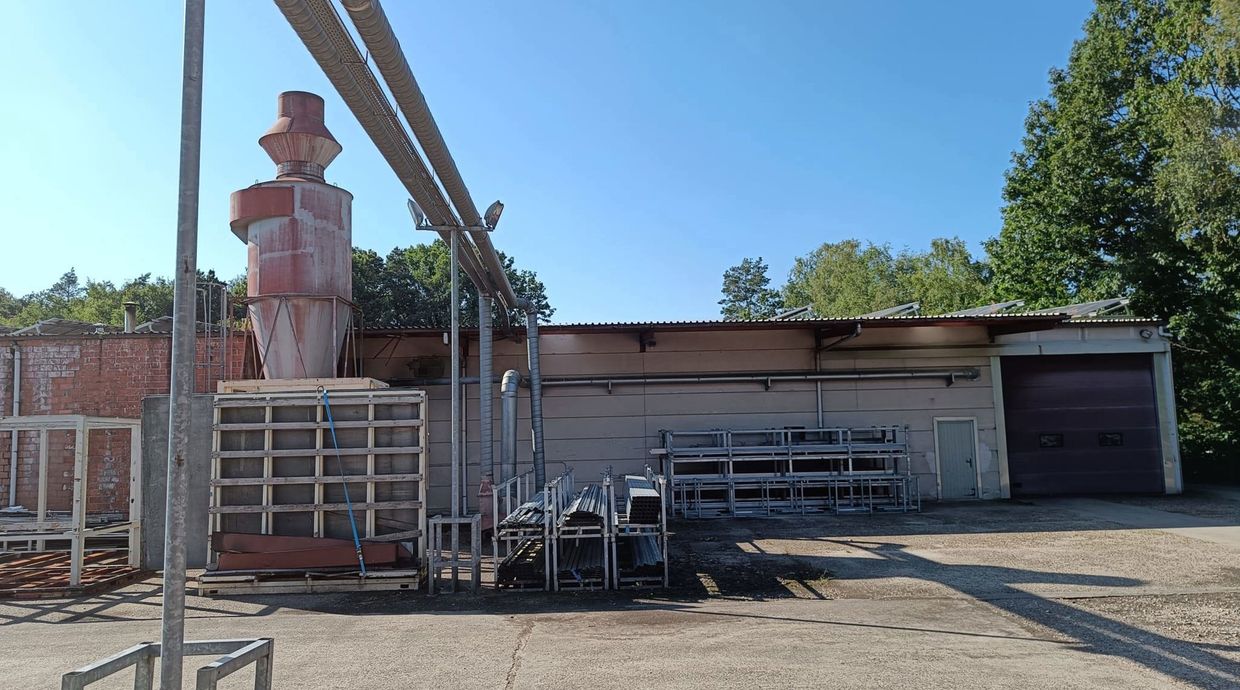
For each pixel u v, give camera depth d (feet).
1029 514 48.57
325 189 39.73
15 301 222.89
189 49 9.71
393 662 19.71
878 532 42.52
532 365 50.31
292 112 40.34
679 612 25.00
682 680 17.97
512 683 17.92
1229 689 17.11
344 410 31.04
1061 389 59.41
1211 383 68.54
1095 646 20.49
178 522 9.26
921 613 24.32
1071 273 80.38
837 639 21.38
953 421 57.88
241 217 38.91
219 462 30.35
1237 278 65.36
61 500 43.83
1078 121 77.30
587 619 24.22
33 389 44.60
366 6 15.62
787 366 57.11
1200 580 28.73
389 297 120.67
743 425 56.24
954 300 153.89
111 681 18.39
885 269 216.13
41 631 23.76
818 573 31.22
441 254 133.59
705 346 56.80
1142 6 75.97
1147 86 74.43
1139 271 70.95
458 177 27.81
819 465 54.49
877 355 57.88
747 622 23.47
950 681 17.74
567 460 55.01
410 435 31.04
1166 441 59.00
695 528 45.50
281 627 23.75
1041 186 85.05
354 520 30.17
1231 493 58.39
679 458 52.03
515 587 29.37
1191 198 62.08
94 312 182.09
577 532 29.35
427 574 30.81
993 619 23.47
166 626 9.14
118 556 37.17
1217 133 61.72
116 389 44.70
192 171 9.64
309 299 38.60
